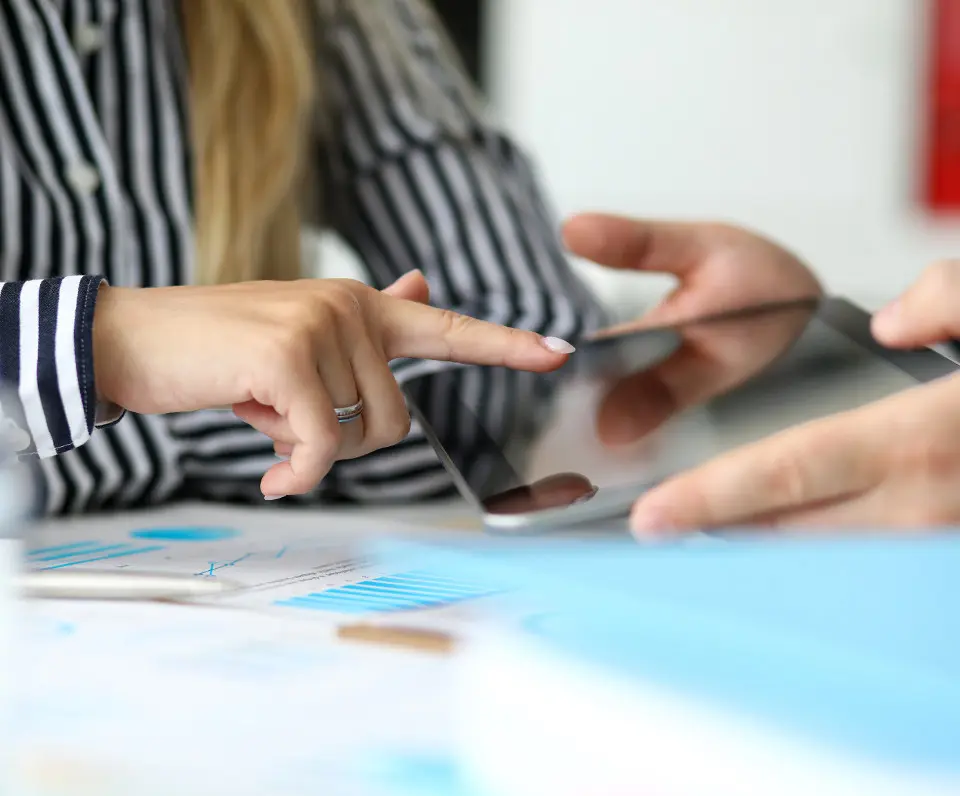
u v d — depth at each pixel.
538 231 0.96
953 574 0.27
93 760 0.19
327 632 0.27
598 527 0.33
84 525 0.53
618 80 3.19
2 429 0.45
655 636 0.24
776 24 3.12
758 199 3.21
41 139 0.74
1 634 0.28
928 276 0.46
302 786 0.17
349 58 0.99
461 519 0.53
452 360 0.50
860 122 3.13
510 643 0.25
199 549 0.43
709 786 0.17
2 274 0.72
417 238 0.93
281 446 0.46
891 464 0.32
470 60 3.05
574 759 0.18
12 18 0.73
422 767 0.18
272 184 0.88
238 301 0.46
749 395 0.43
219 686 0.23
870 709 0.20
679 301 0.67
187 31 0.86
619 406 0.45
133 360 0.45
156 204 0.81
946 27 3.01
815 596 0.26
